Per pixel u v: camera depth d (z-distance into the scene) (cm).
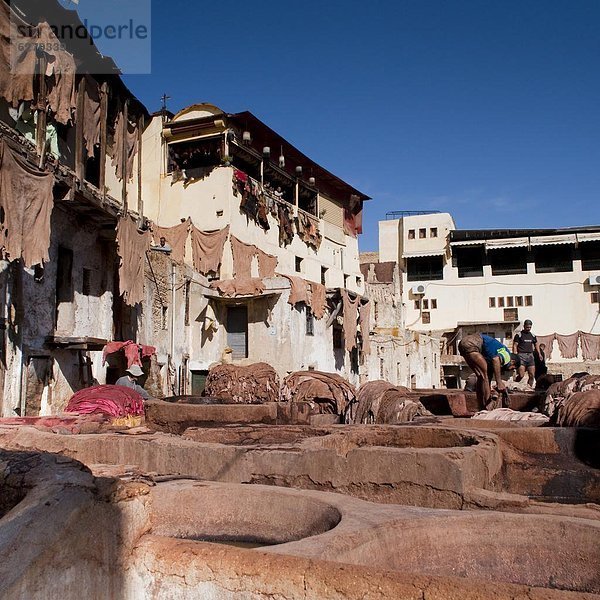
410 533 386
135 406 1252
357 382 3067
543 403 1238
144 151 2767
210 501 491
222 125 2631
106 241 1800
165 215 2678
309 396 1477
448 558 387
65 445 761
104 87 1620
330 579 288
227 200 2605
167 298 2130
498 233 4691
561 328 4500
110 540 330
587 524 396
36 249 1234
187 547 330
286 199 3309
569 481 690
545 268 4653
